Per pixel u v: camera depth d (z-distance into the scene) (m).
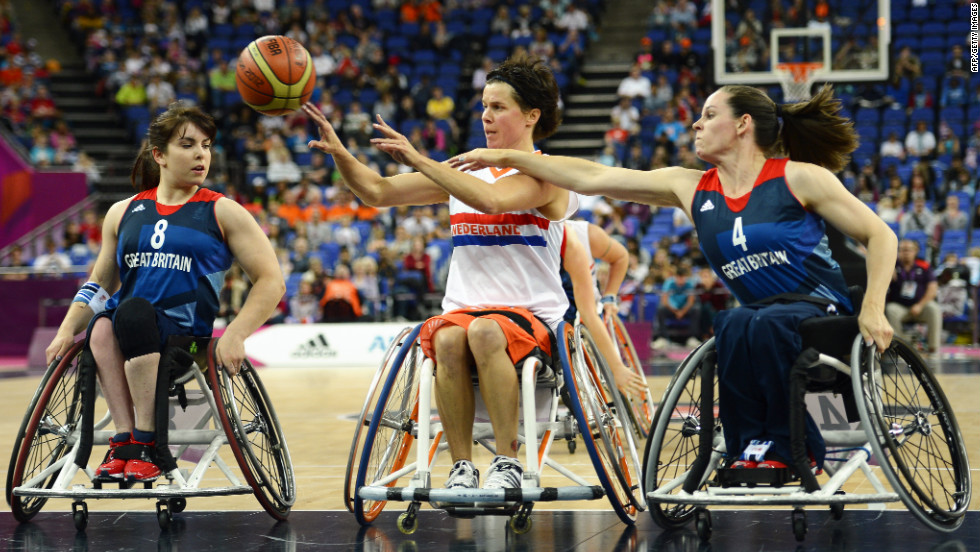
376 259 26.81
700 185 6.35
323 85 35.69
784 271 6.07
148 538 6.19
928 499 5.70
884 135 31.72
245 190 31.47
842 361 5.85
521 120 6.64
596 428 6.98
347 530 6.41
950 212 27.41
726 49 20.52
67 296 26.09
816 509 6.80
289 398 16.08
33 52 37.72
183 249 6.78
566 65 36.31
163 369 6.54
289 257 27.28
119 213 7.08
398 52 37.47
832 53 20.27
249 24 38.62
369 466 6.88
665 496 5.76
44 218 28.86
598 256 10.29
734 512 6.76
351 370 22.44
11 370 23.50
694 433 6.46
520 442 6.88
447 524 6.61
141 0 39.69
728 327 5.82
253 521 6.73
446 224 28.94
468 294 6.55
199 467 6.61
